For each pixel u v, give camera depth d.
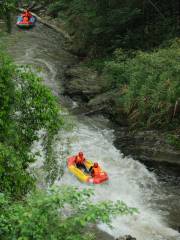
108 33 29.62
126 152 19.03
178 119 19.53
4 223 6.04
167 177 17.31
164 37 27.05
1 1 13.80
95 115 22.67
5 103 10.58
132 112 21.11
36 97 11.23
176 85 19.33
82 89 24.88
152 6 29.38
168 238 13.64
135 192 16.39
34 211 5.87
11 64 11.06
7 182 9.93
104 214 5.77
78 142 19.75
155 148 18.50
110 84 24.31
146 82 20.44
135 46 27.92
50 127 11.46
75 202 6.00
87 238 5.92
